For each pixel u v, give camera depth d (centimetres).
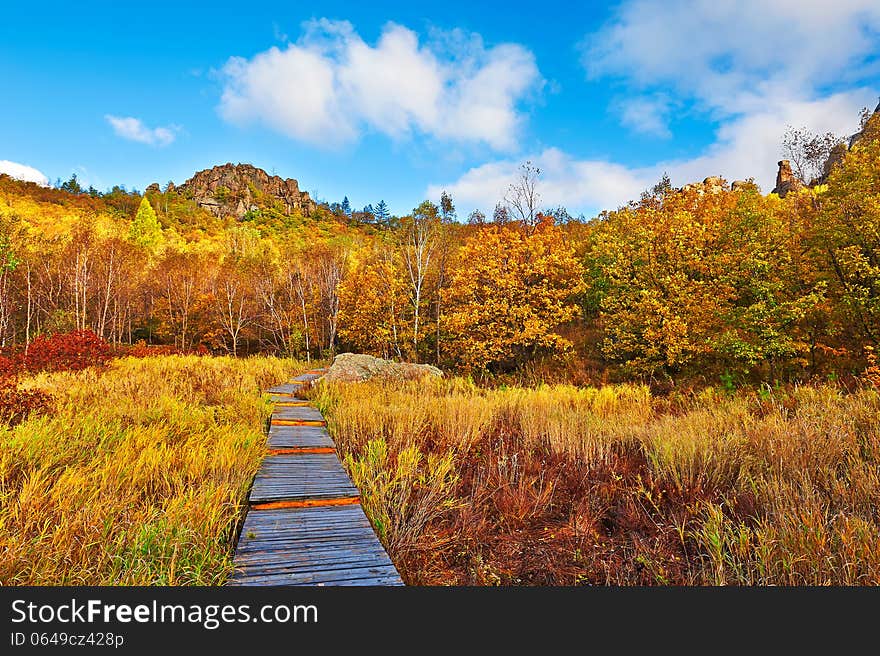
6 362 1105
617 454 650
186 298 3866
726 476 515
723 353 1412
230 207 11400
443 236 2898
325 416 905
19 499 344
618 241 1939
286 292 3912
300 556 324
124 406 750
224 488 414
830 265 1364
